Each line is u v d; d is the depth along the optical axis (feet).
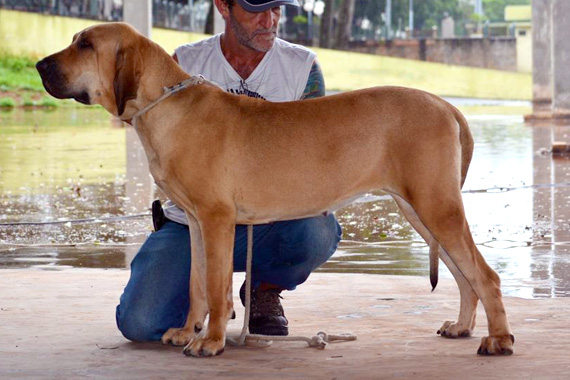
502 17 199.93
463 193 39.29
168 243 15.42
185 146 13.84
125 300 15.11
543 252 25.61
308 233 15.70
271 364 13.43
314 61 16.14
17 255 26.03
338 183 13.98
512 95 150.30
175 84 14.11
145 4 80.43
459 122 13.97
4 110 106.32
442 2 192.13
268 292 15.96
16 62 120.16
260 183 13.92
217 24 81.92
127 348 14.69
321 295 19.58
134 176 47.42
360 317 17.24
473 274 13.65
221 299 13.96
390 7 189.67
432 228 13.60
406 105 13.82
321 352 14.25
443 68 155.94
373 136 13.87
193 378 12.64
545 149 59.47
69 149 63.41
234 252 16.02
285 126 13.97
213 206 13.85
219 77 15.97
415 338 15.17
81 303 18.63
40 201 38.04
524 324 16.12
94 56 14.03
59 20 127.65
